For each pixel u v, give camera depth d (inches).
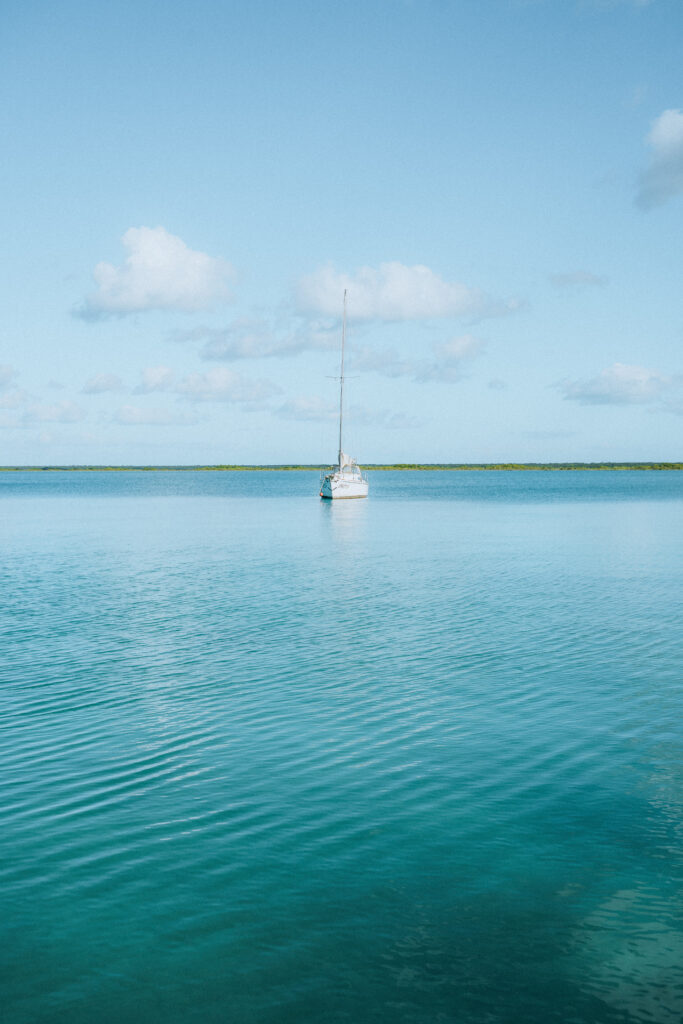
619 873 388.2
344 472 4456.2
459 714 635.5
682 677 743.1
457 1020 288.5
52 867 393.7
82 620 1055.0
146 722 617.6
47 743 571.2
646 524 2743.6
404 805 465.1
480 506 4023.1
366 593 1270.9
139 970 317.1
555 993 302.2
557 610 1103.6
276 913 354.6
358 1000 299.3
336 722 616.7
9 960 323.0
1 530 2664.9
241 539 2289.6
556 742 569.0
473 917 351.6
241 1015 291.7
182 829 434.6
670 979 309.9
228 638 935.0
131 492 6756.9
